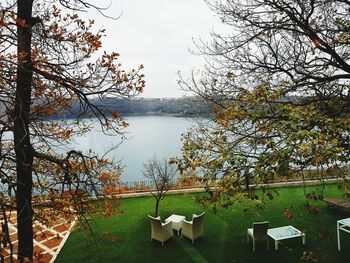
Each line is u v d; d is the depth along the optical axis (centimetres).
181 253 1175
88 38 668
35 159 802
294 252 1139
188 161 602
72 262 1129
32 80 708
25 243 670
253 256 1130
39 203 774
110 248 1228
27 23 644
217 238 1292
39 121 738
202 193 1873
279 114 575
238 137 631
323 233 564
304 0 753
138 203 1772
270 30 788
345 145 487
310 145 420
